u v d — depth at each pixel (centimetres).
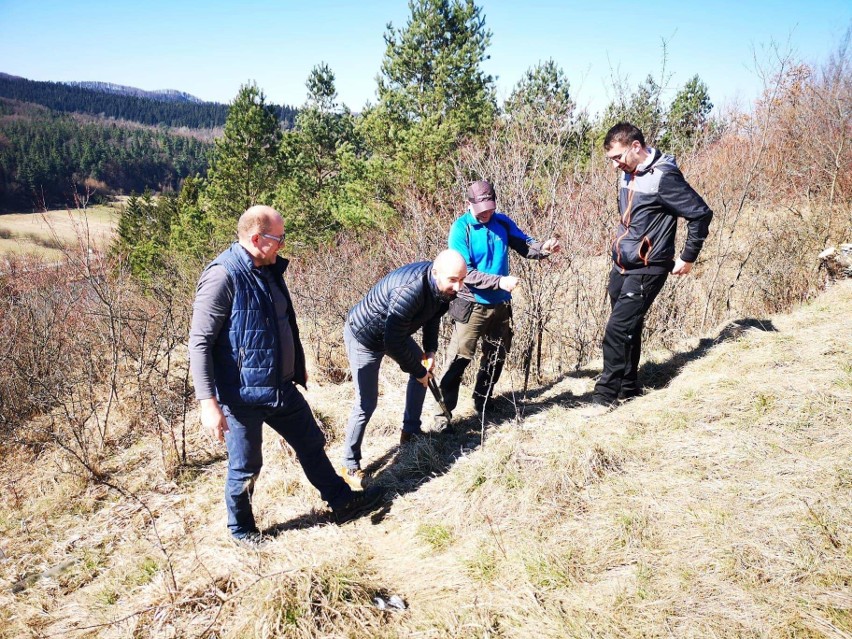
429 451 328
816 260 560
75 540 300
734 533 223
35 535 310
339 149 1539
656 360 413
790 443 274
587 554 227
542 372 479
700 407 322
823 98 768
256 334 239
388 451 355
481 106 1334
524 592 213
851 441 265
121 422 448
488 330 353
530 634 196
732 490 249
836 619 179
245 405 244
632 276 322
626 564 219
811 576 197
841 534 212
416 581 232
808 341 375
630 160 304
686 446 289
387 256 729
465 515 266
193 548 275
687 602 196
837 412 289
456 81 1383
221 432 230
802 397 306
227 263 233
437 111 1373
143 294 586
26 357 528
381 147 1388
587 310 480
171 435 384
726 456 274
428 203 716
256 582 225
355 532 274
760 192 611
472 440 342
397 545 260
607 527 239
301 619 205
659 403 338
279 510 303
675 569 212
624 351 339
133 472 371
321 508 301
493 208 323
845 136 723
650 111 489
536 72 1284
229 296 232
